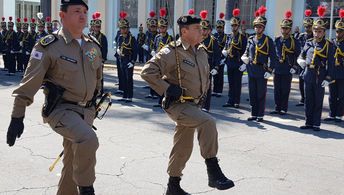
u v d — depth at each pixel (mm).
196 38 4113
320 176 5523
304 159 6234
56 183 5012
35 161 5758
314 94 8141
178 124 4156
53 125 3547
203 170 5543
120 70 11898
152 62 4074
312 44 8258
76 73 3584
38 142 6648
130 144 6727
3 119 8258
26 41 17016
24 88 3453
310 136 7707
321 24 8172
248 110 10148
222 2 18312
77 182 3477
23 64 17266
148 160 5926
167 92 3979
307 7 16891
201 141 3877
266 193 4879
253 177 5402
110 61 20953
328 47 8078
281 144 7055
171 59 4078
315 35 8250
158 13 20188
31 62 3492
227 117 9250
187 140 4270
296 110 10297
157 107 10133
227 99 11695
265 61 8789
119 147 6543
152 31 12734
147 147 6574
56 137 6957
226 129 8070
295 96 12328
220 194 4797
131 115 9102
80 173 3459
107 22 21266
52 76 3598
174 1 19516
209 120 3881
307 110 8266
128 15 20922
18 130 3443
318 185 5199
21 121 3469
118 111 9523
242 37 10469
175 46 4098
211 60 9711
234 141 7148
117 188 4898
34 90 3477
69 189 3932
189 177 5289
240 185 5102
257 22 8906
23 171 5375
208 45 9672
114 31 21234
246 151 6555
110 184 5012
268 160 6129
